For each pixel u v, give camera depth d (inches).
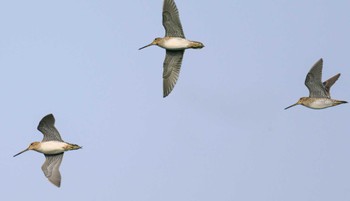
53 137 902.4
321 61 953.5
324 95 977.5
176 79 984.3
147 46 972.6
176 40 960.3
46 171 903.7
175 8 951.0
